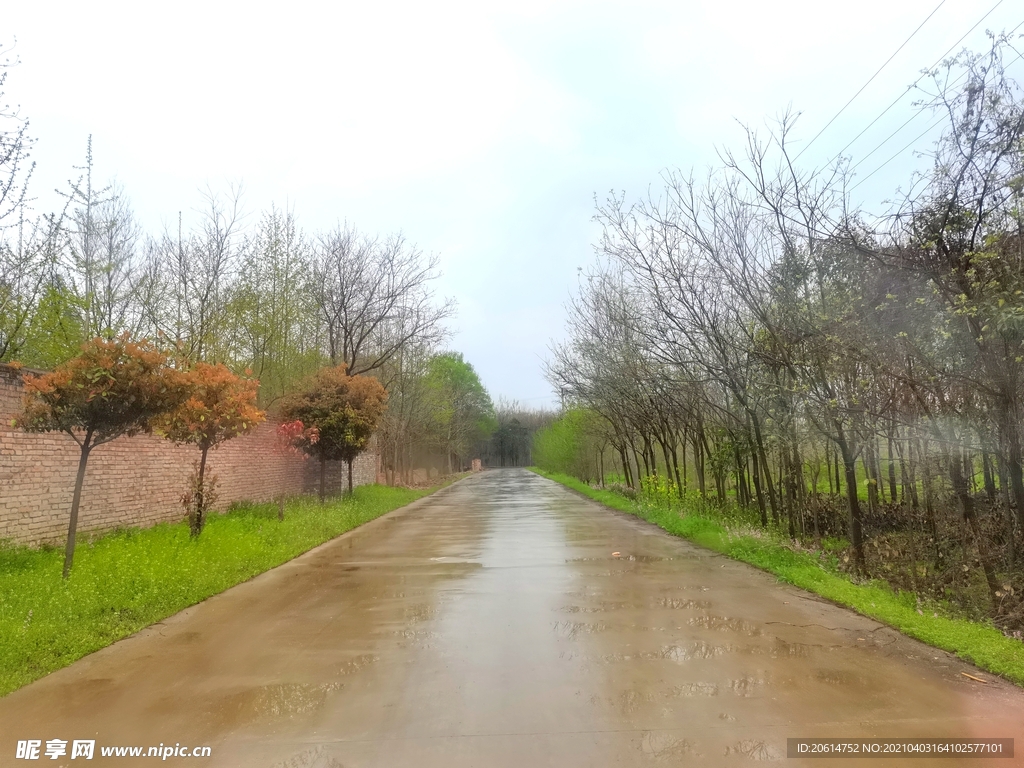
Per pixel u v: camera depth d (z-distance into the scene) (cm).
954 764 371
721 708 450
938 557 1030
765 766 370
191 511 1154
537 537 1419
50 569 823
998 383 694
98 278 1725
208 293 2027
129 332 887
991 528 993
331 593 840
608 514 2027
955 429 799
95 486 1119
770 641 607
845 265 869
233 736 417
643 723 427
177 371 891
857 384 888
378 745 402
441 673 527
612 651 578
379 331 2975
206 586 831
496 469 9344
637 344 1538
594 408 2469
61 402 809
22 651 555
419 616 714
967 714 439
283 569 1023
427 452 5259
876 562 1105
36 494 973
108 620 663
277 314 2230
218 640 631
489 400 8394
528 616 707
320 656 576
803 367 974
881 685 492
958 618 746
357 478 2905
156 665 558
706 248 1223
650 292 1400
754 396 1291
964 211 702
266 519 1454
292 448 1912
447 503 2619
